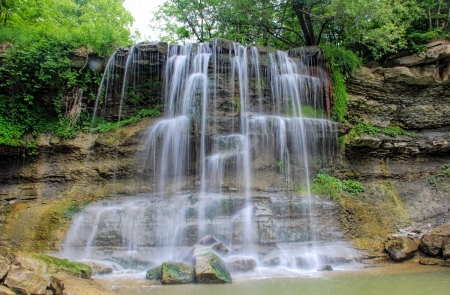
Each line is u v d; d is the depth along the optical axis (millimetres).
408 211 14633
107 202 12781
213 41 14977
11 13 18844
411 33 18016
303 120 13930
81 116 14953
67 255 10188
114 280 8367
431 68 16719
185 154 13547
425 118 16859
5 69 14094
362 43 18047
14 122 14281
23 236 11016
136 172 13852
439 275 8938
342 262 10359
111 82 15164
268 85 15406
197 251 8914
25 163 14211
